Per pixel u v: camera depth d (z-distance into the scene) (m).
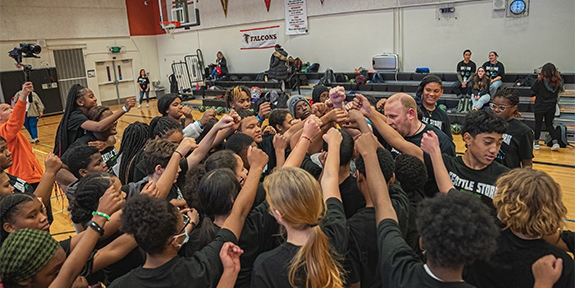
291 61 11.51
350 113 2.27
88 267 1.60
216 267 1.47
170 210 1.42
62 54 14.21
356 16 10.95
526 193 1.38
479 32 9.14
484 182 2.00
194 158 2.34
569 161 5.87
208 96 13.19
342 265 1.60
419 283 1.23
